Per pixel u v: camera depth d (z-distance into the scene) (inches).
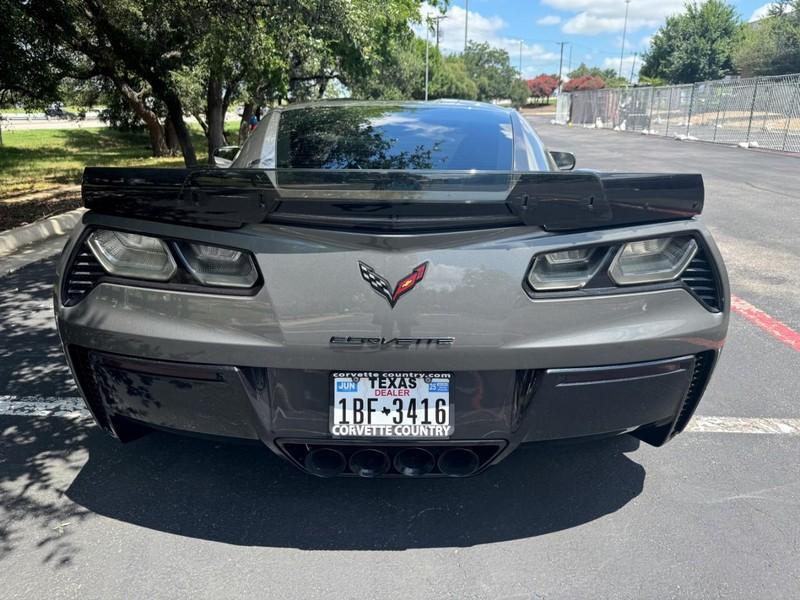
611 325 86.0
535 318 84.1
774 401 140.5
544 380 85.4
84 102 1144.8
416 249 83.1
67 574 85.9
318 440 87.2
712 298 91.7
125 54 468.4
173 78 519.5
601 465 114.2
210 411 88.3
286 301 83.5
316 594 83.0
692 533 95.5
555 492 106.0
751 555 90.7
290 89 1105.4
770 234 324.2
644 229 87.8
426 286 82.6
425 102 147.0
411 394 85.7
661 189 87.4
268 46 381.7
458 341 83.0
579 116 1962.4
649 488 107.3
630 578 86.1
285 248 84.3
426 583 85.1
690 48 2613.2
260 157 122.2
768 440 123.6
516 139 127.5
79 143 1321.4
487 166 118.5
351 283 82.8
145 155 1040.8
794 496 105.0
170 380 88.0
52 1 389.4
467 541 93.7
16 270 251.0
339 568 87.7
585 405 87.5
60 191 488.1
